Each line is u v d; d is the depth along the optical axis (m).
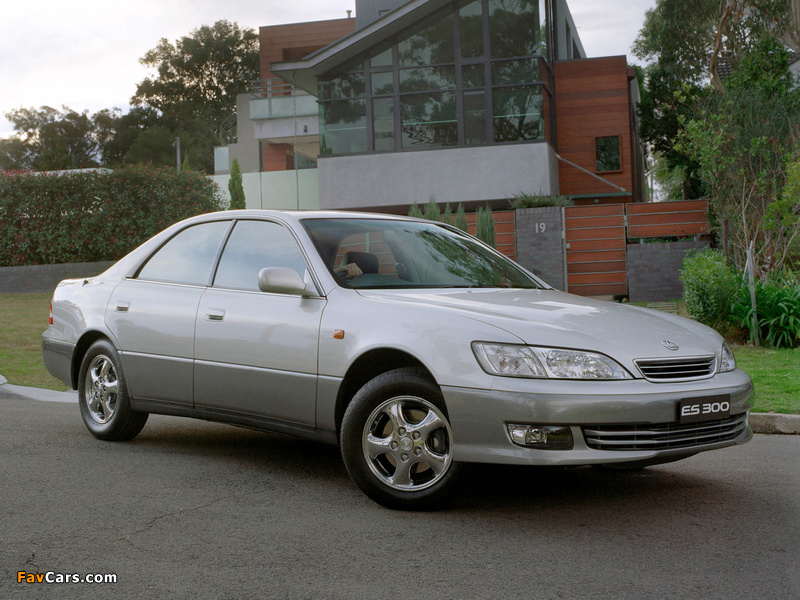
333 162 20.47
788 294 10.45
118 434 5.73
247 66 64.94
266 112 27.02
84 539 3.65
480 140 19.81
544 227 16.92
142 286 5.62
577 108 23.31
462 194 19.81
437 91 20.02
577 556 3.45
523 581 3.16
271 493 4.48
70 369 6.02
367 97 20.38
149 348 5.36
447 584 3.13
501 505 4.24
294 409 4.55
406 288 4.71
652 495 4.45
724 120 13.84
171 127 61.22
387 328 4.18
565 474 4.94
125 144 61.97
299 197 24.56
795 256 13.94
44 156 51.56
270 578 3.20
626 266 16.53
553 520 3.97
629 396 3.74
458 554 3.47
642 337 4.07
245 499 4.35
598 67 23.25
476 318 4.04
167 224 18.58
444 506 4.08
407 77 20.19
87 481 4.68
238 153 34.38
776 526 3.88
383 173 20.22
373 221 5.29
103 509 4.12
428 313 4.13
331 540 3.66
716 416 3.97
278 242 5.00
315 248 4.78
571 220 16.88
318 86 20.70
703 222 16.20
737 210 13.35
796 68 21.75
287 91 27.50
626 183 23.11
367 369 4.38
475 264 5.31
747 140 13.19
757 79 20.45
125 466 5.07
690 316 11.40
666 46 27.98
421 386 4.01
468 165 19.77
